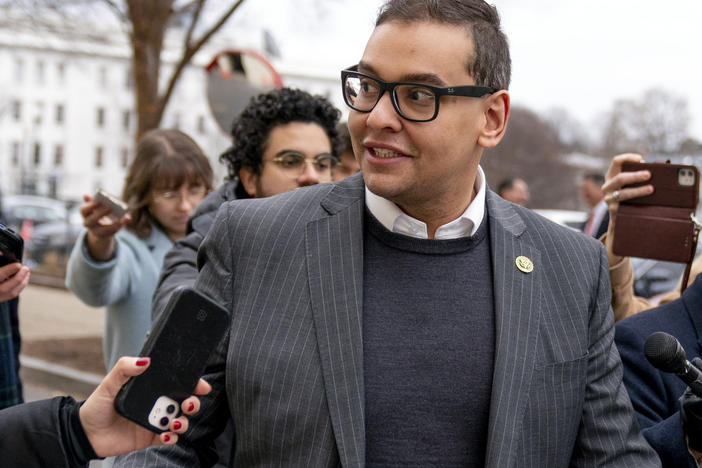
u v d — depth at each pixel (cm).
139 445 150
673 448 193
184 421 146
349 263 176
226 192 278
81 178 6400
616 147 4944
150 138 319
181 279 238
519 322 175
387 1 173
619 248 257
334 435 164
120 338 302
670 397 217
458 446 168
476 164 181
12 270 226
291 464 165
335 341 169
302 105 283
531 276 181
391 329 173
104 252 286
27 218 2317
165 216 316
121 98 6419
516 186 895
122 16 809
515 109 4234
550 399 173
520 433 168
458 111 170
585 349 181
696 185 250
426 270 179
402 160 170
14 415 145
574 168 4556
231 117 548
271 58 1034
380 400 168
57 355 834
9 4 852
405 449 167
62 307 1274
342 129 386
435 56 166
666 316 228
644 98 4891
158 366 144
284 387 167
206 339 148
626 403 185
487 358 173
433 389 170
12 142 6319
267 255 178
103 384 144
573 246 191
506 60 180
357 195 186
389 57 168
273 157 281
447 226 182
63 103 6378
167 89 798
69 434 145
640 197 257
